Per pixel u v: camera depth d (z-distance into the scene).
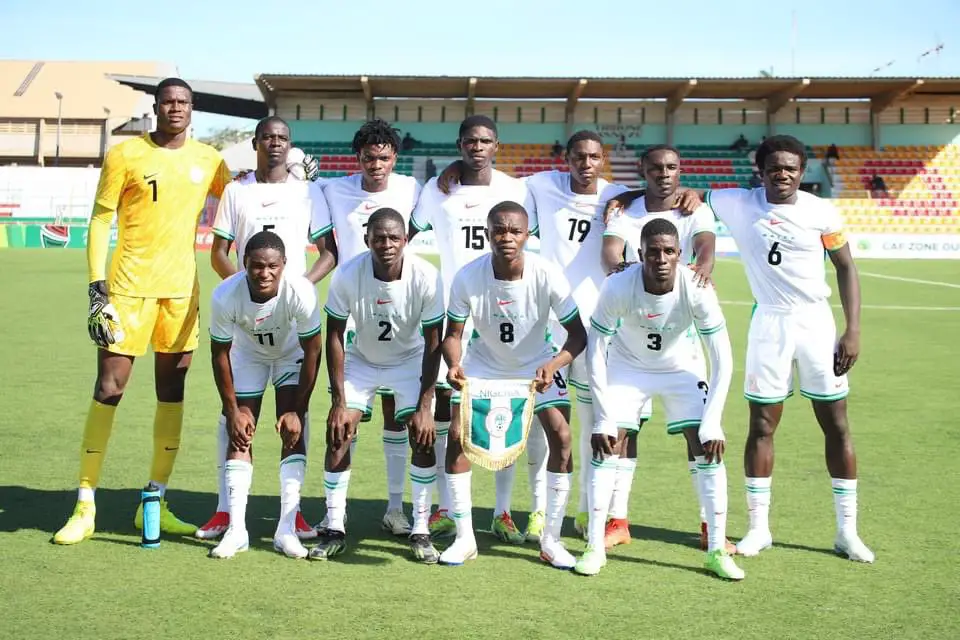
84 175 34.06
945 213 31.59
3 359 9.88
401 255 4.46
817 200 4.62
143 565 4.11
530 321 4.44
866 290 18.66
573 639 3.31
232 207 5.19
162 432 4.86
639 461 6.24
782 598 3.78
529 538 4.74
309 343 4.50
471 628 3.40
